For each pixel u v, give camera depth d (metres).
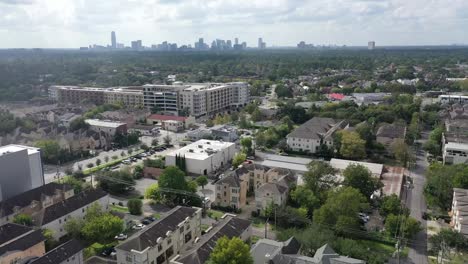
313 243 86.50
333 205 99.75
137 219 113.62
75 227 100.44
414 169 157.12
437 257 89.44
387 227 99.94
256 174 134.00
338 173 136.12
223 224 90.69
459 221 97.19
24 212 109.94
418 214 115.94
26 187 127.06
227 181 120.44
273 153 180.62
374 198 121.75
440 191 119.56
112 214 114.19
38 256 84.06
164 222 90.19
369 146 173.62
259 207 115.06
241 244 72.56
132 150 186.62
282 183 119.44
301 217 104.62
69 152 173.88
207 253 78.00
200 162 152.25
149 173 151.12
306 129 186.00
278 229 105.31
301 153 179.50
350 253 83.88
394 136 180.62
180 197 121.12
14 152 122.38
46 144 168.25
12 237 90.88
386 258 88.56
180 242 92.06
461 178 117.00
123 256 80.69
